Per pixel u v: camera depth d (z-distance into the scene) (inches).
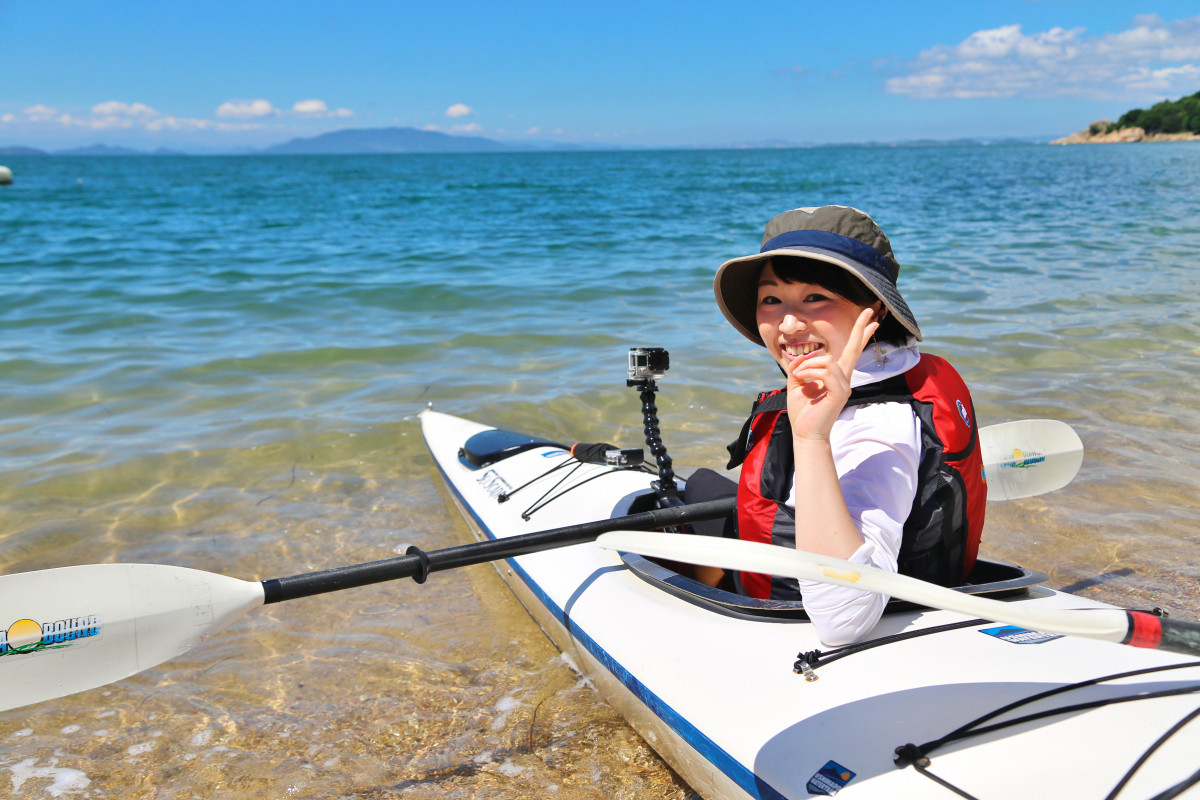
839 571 53.6
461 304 345.1
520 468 145.8
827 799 61.0
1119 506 150.6
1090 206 818.2
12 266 455.2
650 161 4229.8
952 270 416.2
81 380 235.1
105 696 107.7
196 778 93.0
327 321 313.1
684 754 79.4
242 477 172.4
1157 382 219.3
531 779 92.0
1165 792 55.2
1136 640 55.6
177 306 339.0
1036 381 222.4
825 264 64.8
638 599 95.9
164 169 3430.1
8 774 93.4
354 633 121.5
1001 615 54.3
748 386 223.3
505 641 119.0
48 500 160.2
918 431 67.2
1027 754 59.5
